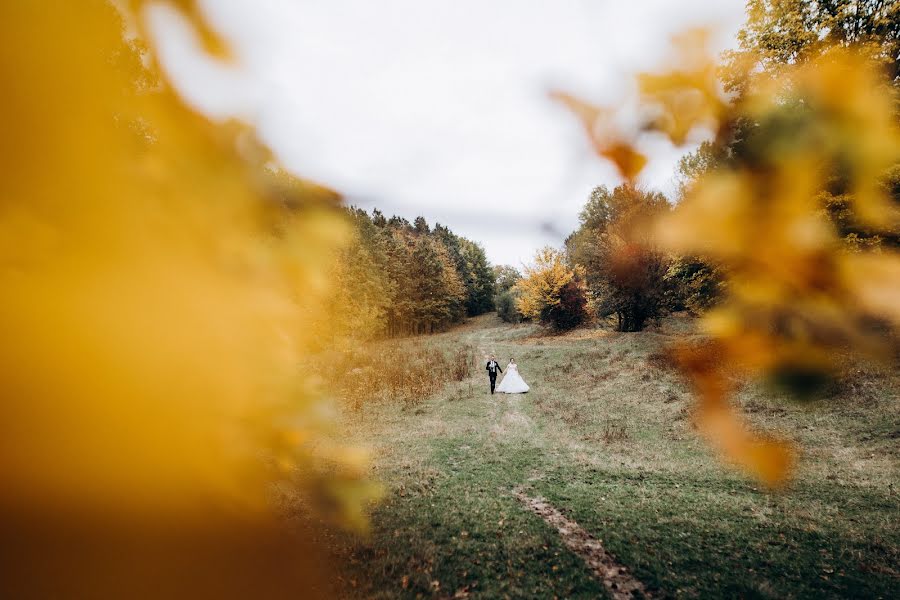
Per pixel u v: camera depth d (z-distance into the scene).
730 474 7.16
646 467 7.78
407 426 10.95
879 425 8.10
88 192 0.84
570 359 19.86
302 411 1.03
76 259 0.87
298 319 1.01
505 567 4.42
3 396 0.87
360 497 1.06
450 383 17.52
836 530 5.14
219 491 0.93
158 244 0.89
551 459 8.30
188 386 0.92
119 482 0.90
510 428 10.77
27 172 0.82
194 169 0.84
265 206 0.90
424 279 46.66
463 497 6.28
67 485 0.88
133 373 0.91
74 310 0.88
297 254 0.92
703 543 4.93
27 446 0.88
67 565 0.84
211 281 0.92
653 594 4.07
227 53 0.80
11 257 0.84
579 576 4.28
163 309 0.92
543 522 5.46
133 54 0.80
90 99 0.80
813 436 8.12
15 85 0.78
